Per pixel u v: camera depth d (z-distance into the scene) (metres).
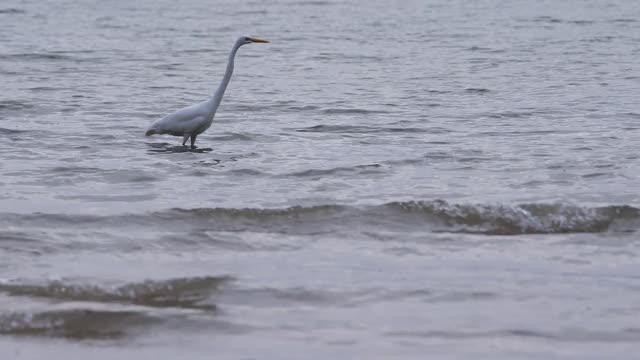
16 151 24.77
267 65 45.41
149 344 12.42
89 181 21.55
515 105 33.25
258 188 20.89
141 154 24.50
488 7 81.50
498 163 23.47
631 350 12.15
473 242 16.78
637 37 57.81
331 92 36.50
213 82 39.47
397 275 14.99
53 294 14.09
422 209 18.23
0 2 78.94
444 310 13.53
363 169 22.73
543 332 12.74
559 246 16.53
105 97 34.41
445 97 35.28
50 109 31.52
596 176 21.86
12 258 15.81
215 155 24.47
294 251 16.31
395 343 12.38
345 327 12.95
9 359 11.91
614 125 29.09
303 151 25.16
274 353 12.09
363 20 70.00
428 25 66.12
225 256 16.05
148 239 16.88
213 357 11.98
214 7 79.75
